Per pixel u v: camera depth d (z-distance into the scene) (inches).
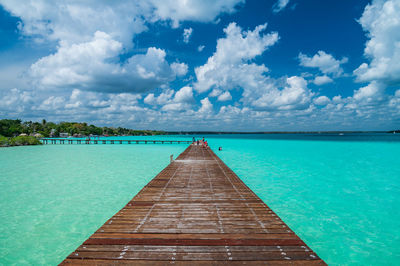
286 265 142.4
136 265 140.5
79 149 1566.2
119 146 1979.6
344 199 383.2
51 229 270.1
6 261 205.8
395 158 932.0
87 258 147.9
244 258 149.2
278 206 350.0
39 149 1550.2
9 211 327.3
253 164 765.3
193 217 222.1
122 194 412.5
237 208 248.8
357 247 232.7
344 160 875.4
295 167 704.4
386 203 363.3
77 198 389.1
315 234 260.5
